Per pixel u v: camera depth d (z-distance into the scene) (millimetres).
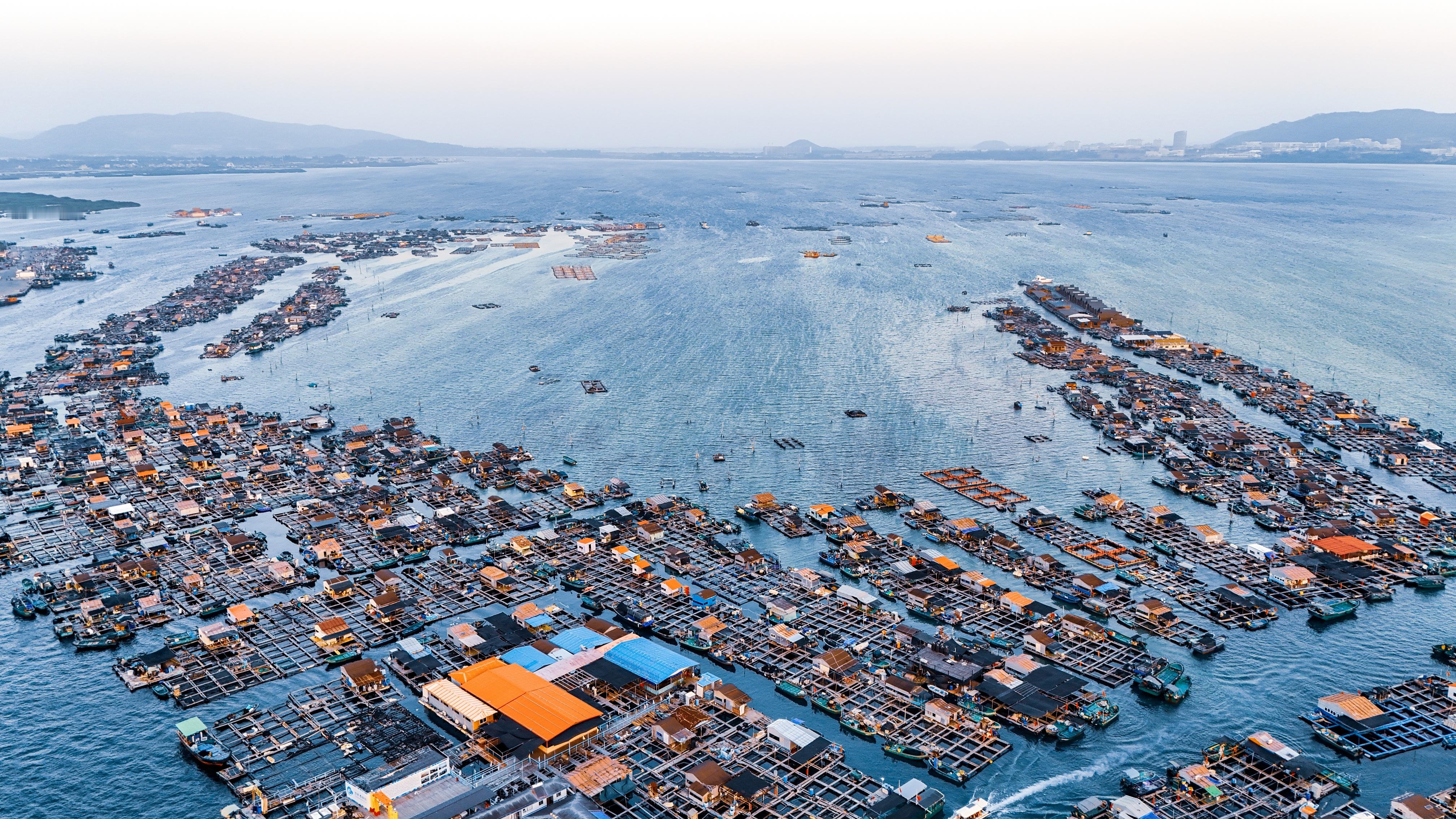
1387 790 135250
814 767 139500
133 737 148000
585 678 159625
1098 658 168750
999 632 177125
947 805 133125
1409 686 160125
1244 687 161250
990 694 154750
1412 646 174500
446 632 180375
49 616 185375
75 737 148250
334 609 187875
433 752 140125
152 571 198375
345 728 147500
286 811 129375
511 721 145750
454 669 165250
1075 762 142250
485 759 140125
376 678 159500
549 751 139000
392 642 176250
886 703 156625
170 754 144125
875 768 141625
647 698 155750
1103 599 188375
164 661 164625
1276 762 137625
